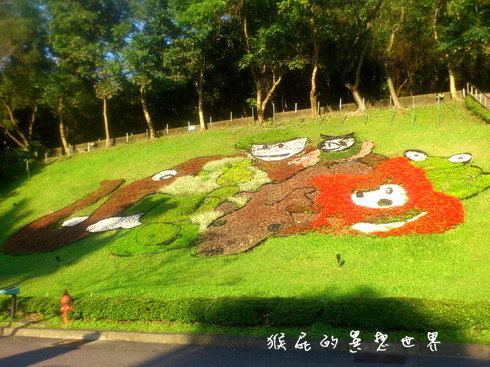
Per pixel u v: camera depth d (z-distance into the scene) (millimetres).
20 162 32219
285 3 23062
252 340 8102
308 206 15180
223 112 38938
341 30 28094
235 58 33688
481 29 21828
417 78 30172
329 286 10125
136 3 29391
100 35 30938
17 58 31156
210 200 17984
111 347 8891
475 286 9289
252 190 17969
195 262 13430
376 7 24375
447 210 13156
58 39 29750
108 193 22578
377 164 17672
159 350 8445
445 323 7289
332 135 22797
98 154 30547
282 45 26172
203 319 8945
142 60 29031
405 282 9977
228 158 22547
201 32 27469
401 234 12484
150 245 15398
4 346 9742
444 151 18203
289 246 13234
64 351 8953
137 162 26672
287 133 24344
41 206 24094
